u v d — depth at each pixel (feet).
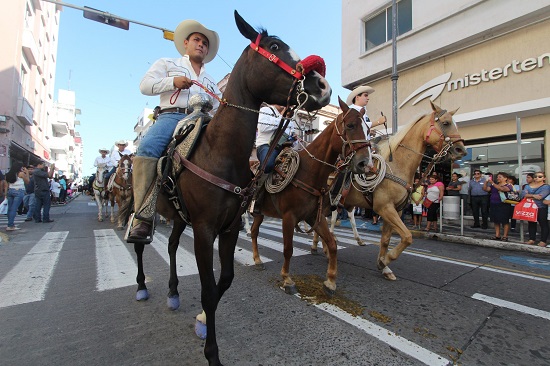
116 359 6.95
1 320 8.79
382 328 8.69
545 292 11.80
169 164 7.43
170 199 7.72
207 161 6.84
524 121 29.25
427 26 34.78
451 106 33.37
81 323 8.69
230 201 6.86
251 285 12.34
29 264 14.61
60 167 128.88
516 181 29.50
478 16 30.48
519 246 20.62
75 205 58.85
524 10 27.32
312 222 12.58
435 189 27.14
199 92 9.37
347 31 45.52
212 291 6.56
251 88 6.81
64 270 13.73
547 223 20.48
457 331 8.59
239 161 6.95
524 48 28.09
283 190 12.08
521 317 9.55
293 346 7.66
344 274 14.10
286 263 12.00
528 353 7.53
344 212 35.96
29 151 63.72
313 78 6.15
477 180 28.94
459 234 25.00
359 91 16.15
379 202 13.65
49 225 28.99
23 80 62.28
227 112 6.93
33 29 67.67
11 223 25.31
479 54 31.27
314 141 12.20
